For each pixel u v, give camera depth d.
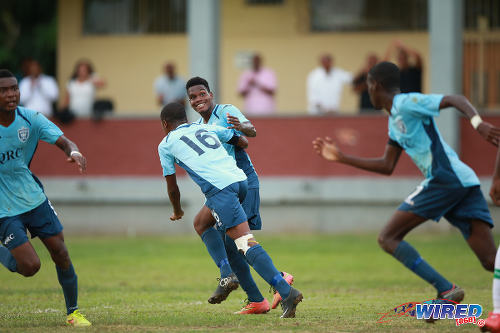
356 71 68.50
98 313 25.73
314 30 69.25
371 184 55.25
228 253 25.33
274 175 56.72
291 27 69.56
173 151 24.06
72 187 58.94
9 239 22.77
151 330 21.33
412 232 55.34
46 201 23.44
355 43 68.44
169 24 71.81
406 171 54.91
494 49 60.72
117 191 58.59
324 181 55.91
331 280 35.97
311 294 31.23
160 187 58.12
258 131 56.91
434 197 22.34
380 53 67.94
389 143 24.06
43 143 59.06
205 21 57.41
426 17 66.88
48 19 88.88
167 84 61.62
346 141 55.59
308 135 56.25
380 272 38.78
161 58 72.00
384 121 55.00
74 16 72.75
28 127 23.20
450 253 44.72
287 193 56.34
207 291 32.78
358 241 51.22
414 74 54.09
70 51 73.00
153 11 72.06
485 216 22.42
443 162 22.27
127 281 36.28
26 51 87.12
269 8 69.88
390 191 54.97
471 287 32.34
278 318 23.80
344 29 68.69
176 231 58.12
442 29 54.19
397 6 67.50
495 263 20.34
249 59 70.25
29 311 26.70
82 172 23.27
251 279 25.53
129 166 58.69
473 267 39.31
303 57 69.38
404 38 67.38
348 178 55.72
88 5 72.75
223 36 70.81
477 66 61.03
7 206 22.97
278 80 69.94
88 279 37.03
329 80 58.72
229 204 23.02
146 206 58.56
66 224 59.38
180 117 24.95
